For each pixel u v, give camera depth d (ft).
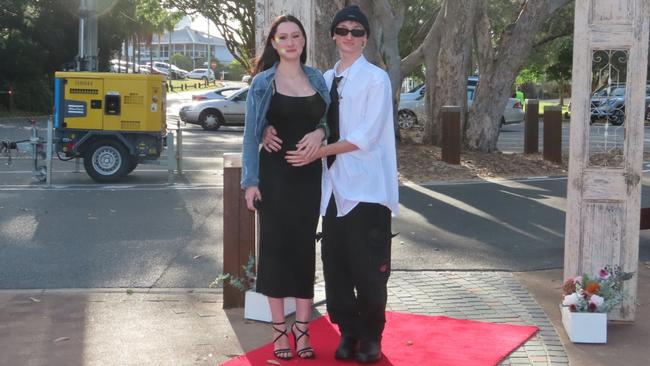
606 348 16.26
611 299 16.69
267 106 14.66
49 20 112.68
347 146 14.57
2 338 16.79
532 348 16.29
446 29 52.75
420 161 47.32
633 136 17.02
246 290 18.62
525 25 51.60
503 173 45.32
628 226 17.24
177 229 29.40
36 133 42.37
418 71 116.67
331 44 45.29
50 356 15.70
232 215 18.58
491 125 53.06
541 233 28.96
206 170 47.50
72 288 21.15
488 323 17.90
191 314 18.60
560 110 49.16
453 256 25.21
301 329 15.62
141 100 40.45
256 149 14.99
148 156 41.09
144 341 16.63
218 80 286.05
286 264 15.20
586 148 17.22
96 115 40.57
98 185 40.57
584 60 16.98
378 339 15.38
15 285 21.48
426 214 32.65
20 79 111.04
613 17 16.78
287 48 14.65
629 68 16.88
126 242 27.07
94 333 17.15
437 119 54.54
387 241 15.06
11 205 34.14
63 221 30.68
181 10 95.91
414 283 21.65
